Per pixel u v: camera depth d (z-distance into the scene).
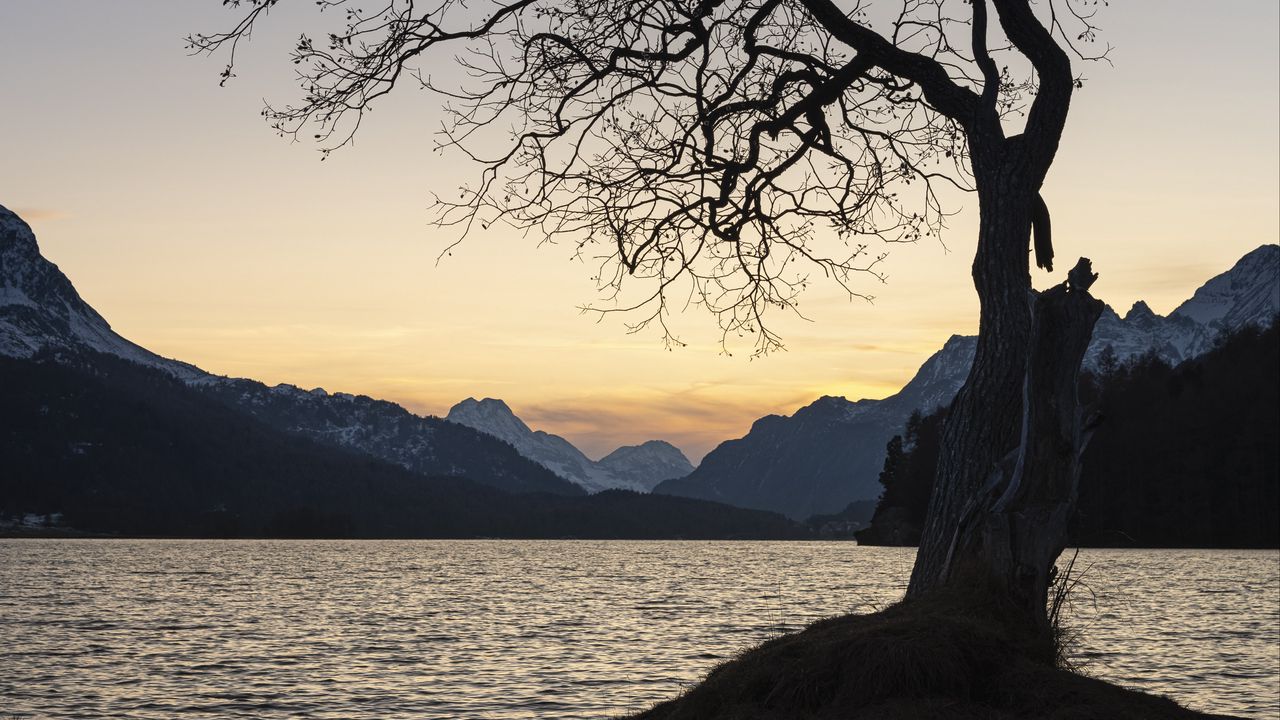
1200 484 140.50
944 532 8.49
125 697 27.30
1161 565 96.94
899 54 9.13
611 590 74.88
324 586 81.06
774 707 7.07
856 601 59.53
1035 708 6.76
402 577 95.62
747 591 71.69
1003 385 8.50
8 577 91.00
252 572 104.50
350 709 25.36
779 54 9.68
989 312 8.69
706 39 9.62
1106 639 36.44
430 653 36.66
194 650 37.97
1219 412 145.50
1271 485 140.12
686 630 44.44
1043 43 8.79
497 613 54.53
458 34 9.22
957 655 6.98
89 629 45.97
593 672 31.31
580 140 9.84
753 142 9.62
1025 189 8.74
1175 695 25.16
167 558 142.25
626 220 9.98
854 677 6.96
